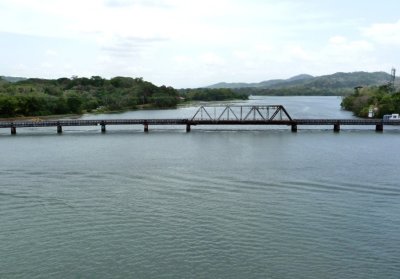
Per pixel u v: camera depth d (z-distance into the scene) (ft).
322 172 261.03
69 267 136.26
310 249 148.36
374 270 134.51
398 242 153.99
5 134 471.62
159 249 148.46
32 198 205.77
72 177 248.93
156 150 348.59
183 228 166.81
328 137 433.07
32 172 262.26
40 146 372.99
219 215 181.16
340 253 145.48
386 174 255.70
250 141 403.13
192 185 230.48
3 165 284.00
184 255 143.84
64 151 343.67
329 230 164.66
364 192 215.51
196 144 384.68
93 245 151.94
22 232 163.53
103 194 212.64
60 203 198.18
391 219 176.35
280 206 192.95
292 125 490.49
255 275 131.03
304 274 131.64
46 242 154.51
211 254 144.66
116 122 488.85
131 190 220.43
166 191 218.38
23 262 139.54
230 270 134.00
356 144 382.01
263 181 238.48
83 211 187.01
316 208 190.08
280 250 147.54
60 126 482.69
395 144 382.01
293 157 313.94
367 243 153.17
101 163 290.56
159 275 131.03
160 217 179.01
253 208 190.19
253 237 157.99
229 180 241.14
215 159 305.73
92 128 547.49
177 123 492.54
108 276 130.62
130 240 155.94
